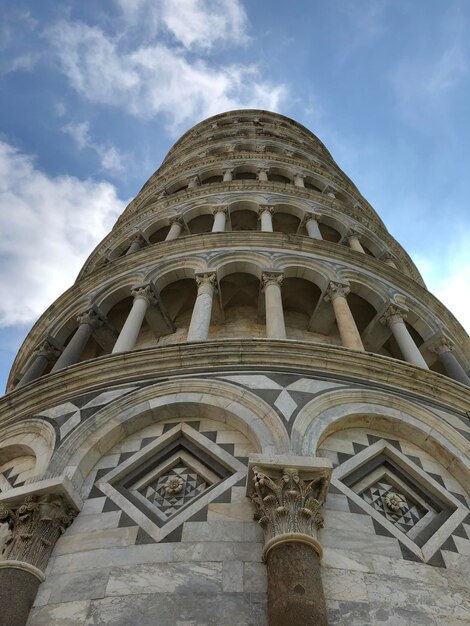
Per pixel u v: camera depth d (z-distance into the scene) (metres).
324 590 6.45
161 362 10.32
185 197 20.92
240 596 6.30
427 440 9.58
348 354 10.55
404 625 6.26
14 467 9.80
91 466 8.77
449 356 14.70
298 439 8.40
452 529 8.05
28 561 6.94
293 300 15.98
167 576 6.61
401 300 15.46
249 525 7.25
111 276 16.05
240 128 33.16
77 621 6.25
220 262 15.02
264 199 20.11
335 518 7.59
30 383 10.92
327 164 30.00
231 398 9.37
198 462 8.70
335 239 20.70
